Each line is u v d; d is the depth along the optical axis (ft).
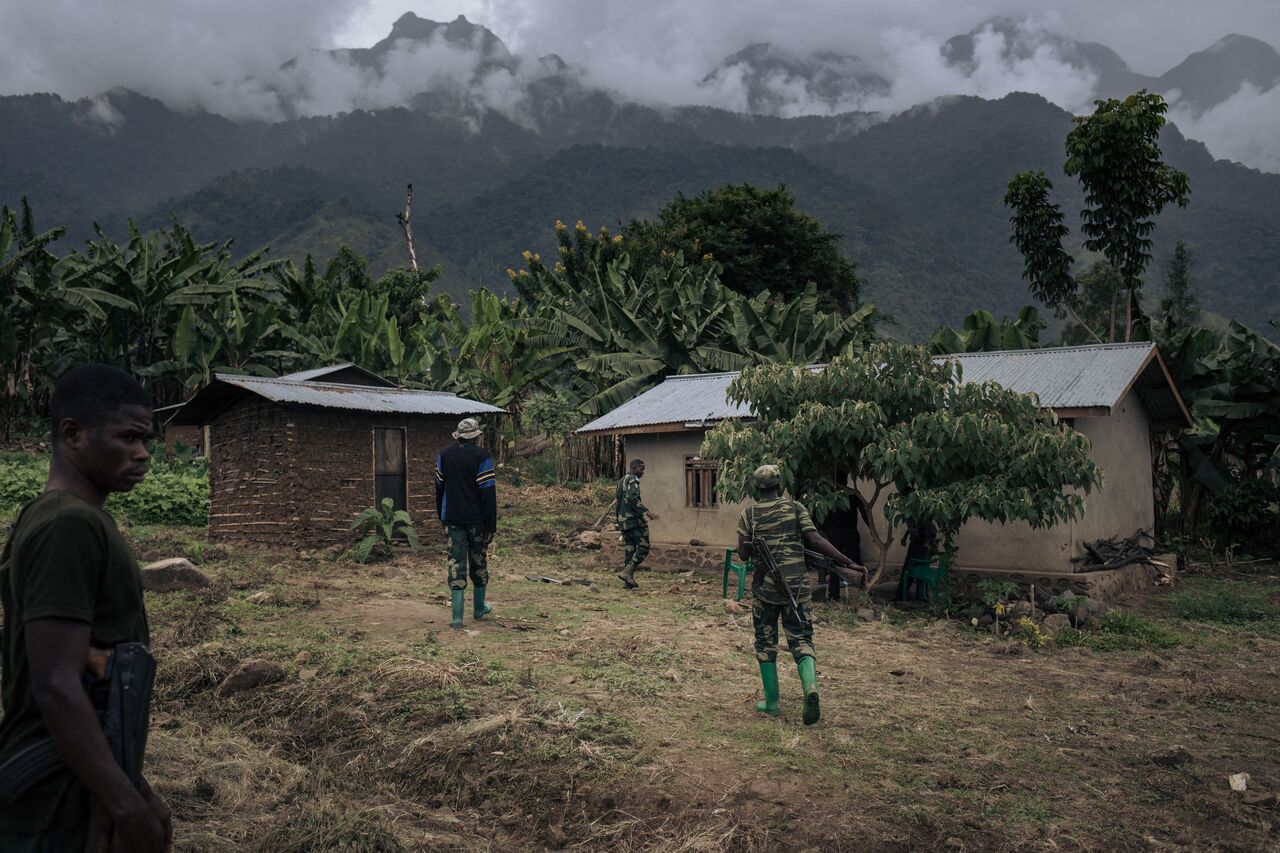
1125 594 39.45
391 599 32.42
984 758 17.35
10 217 74.02
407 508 49.14
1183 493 59.47
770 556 19.34
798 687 22.09
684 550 46.34
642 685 21.38
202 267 82.38
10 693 6.39
